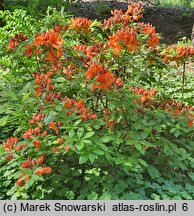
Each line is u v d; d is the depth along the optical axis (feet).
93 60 12.45
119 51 12.97
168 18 46.70
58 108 11.05
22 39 14.11
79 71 12.73
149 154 13.89
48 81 11.89
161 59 14.52
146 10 50.01
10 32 24.35
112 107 12.90
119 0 56.65
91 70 11.52
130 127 12.70
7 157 11.55
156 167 13.67
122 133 12.53
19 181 11.34
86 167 13.05
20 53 13.66
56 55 13.01
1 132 16.74
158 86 17.37
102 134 12.20
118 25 14.21
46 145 11.44
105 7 46.80
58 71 13.25
